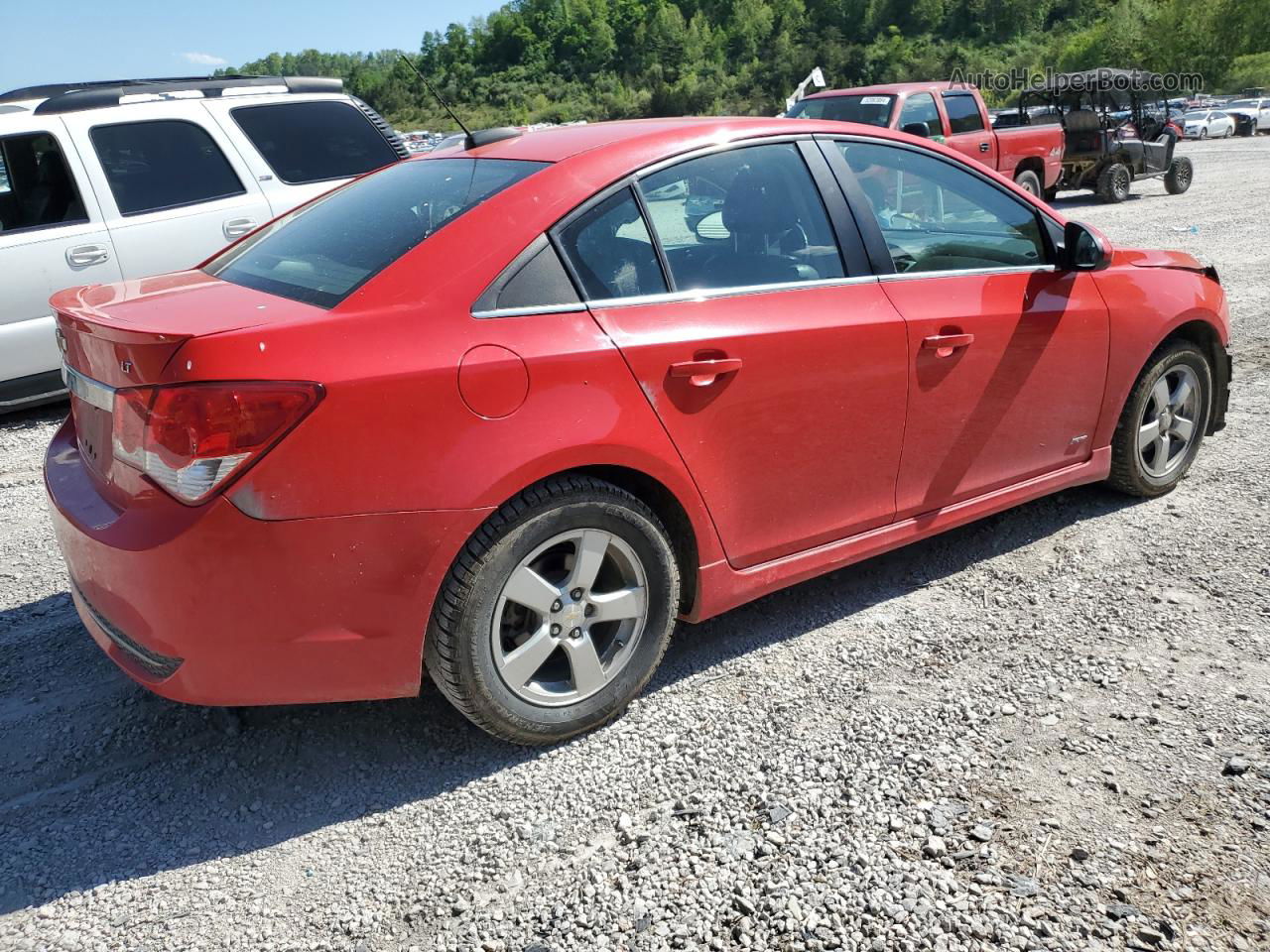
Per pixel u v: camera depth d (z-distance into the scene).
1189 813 2.45
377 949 2.15
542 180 2.79
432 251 2.61
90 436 2.68
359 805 2.62
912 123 13.27
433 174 3.17
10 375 6.15
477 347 2.50
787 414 3.05
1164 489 4.45
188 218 6.60
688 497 2.89
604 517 2.71
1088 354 3.88
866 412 3.25
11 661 3.38
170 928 2.22
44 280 6.15
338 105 7.39
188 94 6.79
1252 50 84.31
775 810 2.52
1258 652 3.17
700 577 3.01
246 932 2.21
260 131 6.98
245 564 2.31
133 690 3.19
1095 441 4.09
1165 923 2.12
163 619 2.36
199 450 2.25
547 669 2.89
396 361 2.40
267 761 2.82
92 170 6.33
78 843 2.50
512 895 2.29
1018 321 3.61
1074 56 104.50
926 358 3.36
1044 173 15.59
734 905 2.22
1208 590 3.58
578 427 2.61
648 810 2.55
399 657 2.52
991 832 2.41
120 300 2.76
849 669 3.17
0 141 6.09
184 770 2.79
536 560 2.71
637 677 2.92
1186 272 4.35
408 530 2.42
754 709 2.97
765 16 167.88
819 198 3.27
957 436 3.55
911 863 2.32
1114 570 3.77
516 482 2.52
